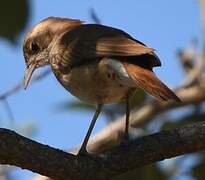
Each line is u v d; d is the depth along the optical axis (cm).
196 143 1059
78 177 1002
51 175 985
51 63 1297
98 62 1166
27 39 1355
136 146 1051
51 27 1337
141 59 1126
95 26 1271
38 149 973
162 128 1480
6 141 957
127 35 1252
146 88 1033
